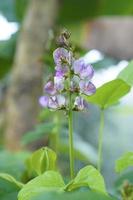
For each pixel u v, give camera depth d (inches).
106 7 76.2
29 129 54.6
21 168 31.3
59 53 21.6
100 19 75.2
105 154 124.8
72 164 21.7
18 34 68.0
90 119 113.0
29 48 58.1
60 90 21.8
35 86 56.5
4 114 56.1
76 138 56.9
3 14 80.1
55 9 61.8
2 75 78.1
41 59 40.4
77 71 21.5
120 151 130.0
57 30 60.6
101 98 23.8
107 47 74.2
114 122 127.3
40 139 44.9
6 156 32.1
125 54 73.3
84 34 75.5
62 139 41.4
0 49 74.4
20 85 56.5
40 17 60.2
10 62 76.4
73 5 75.4
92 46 75.1
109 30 74.4
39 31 59.5
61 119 39.5
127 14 76.5
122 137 133.0
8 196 22.3
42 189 18.7
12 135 54.2
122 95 23.6
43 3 60.9
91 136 114.8
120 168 23.0
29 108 55.5
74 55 21.7
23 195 18.9
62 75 21.6
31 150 45.5
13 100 56.0
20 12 79.0
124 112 71.5
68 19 76.6
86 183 18.7
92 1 75.6
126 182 16.9
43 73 57.1
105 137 125.3
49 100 22.0
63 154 50.5
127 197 16.8
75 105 21.8
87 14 75.9
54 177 19.4
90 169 19.2
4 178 22.8
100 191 18.5
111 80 22.5
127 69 24.3
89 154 51.1
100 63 72.4
